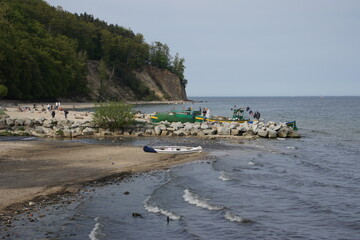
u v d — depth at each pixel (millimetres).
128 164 25766
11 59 93250
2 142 34531
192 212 15742
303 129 57219
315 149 36000
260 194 18875
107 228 13500
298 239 13086
